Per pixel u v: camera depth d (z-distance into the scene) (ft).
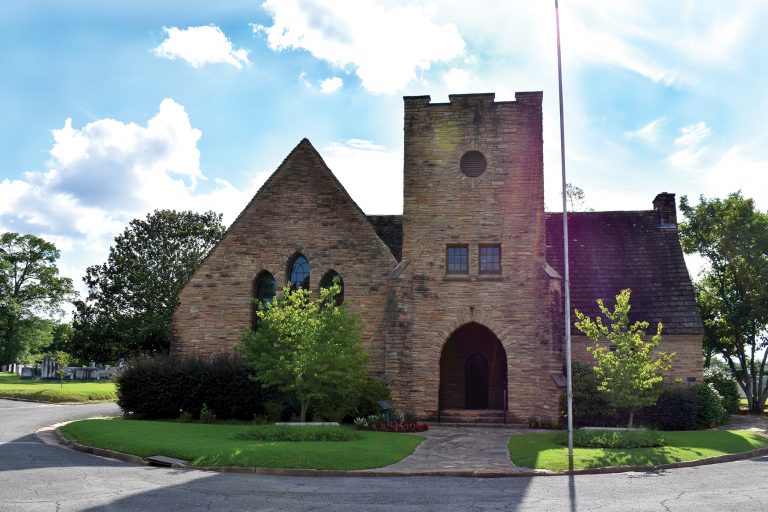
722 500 39.96
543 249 88.38
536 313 86.94
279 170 99.19
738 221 120.67
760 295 113.60
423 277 89.56
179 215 183.52
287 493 41.88
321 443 61.05
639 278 101.81
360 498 40.45
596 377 83.71
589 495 41.91
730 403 114.93
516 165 90.63
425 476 49.75
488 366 98.84
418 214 91.09
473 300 88.33
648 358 73.41
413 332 88.43
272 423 81.61
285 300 81.56
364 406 83.71
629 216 112.06
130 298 171.32
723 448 63.57
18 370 277.64
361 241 95.35
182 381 88.22
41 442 67.05
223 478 47.37
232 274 97.86
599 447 63.82
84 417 94.48
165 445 58.44
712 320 124.47
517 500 40.14
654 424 83.71
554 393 84.23
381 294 93.50
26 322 258.16
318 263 95.76
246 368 86.94
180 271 175.83
